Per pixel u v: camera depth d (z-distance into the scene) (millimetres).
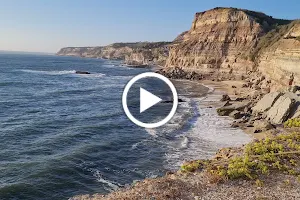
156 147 25500
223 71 93875
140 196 14133
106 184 18406
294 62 45562
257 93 50062
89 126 32000
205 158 22469
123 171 20531
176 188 14898
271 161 17969
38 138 27656
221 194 14359
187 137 28047
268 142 21359
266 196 14117
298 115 30531
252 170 16750
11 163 21094
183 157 22953
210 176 16125
